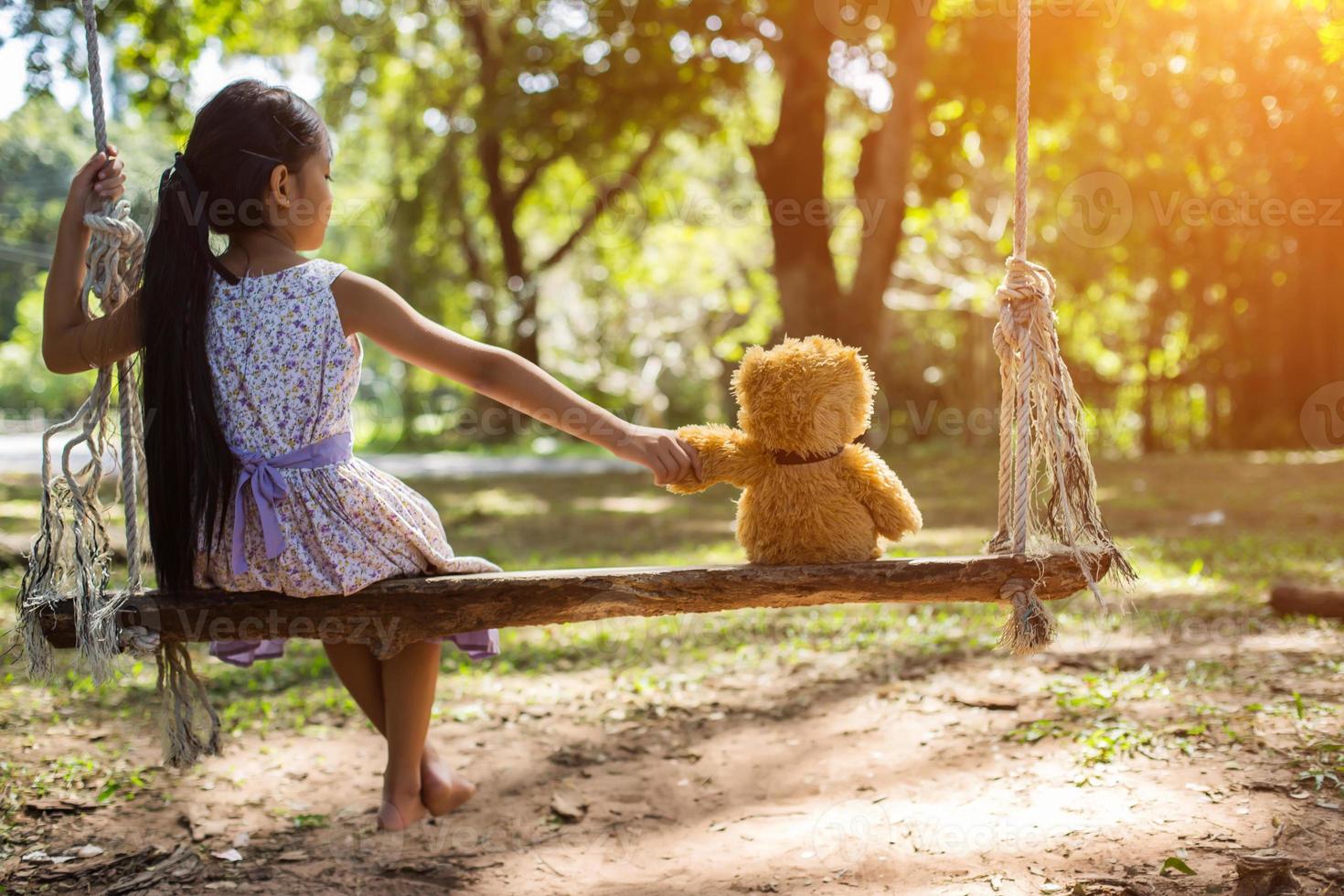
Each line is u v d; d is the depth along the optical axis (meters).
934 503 10.93
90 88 2.63
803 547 2.66
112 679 2.54
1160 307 21.38
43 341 2.57
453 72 22.00
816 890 2.68
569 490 14.80
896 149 14.34
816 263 15.49
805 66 15.21
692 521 10.38
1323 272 18.38
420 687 2.69
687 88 14.95
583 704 4.36
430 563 2.56
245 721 4.17
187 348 2.40
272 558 2.39
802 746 3.77
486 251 27.67
